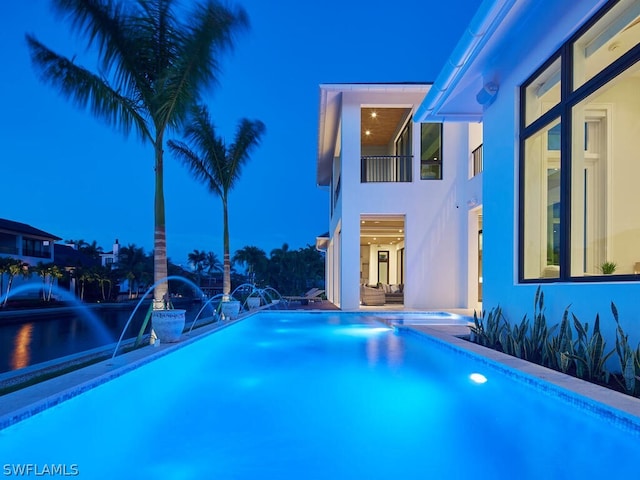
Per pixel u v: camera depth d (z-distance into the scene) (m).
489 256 6.46
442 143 12.56
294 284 44.81
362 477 2.23
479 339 5.62
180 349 5.70
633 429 2.48
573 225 4.71
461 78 6.36
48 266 32.34
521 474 2.27
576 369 3.78
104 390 3.72
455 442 2.70
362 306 14.12
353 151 12.59
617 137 4.94
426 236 12.38
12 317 21.98
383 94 12.61
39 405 2.88
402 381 4.34
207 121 13.05
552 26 4.90
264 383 4.27
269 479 2.20
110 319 24.08
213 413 3.29
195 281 58.59
